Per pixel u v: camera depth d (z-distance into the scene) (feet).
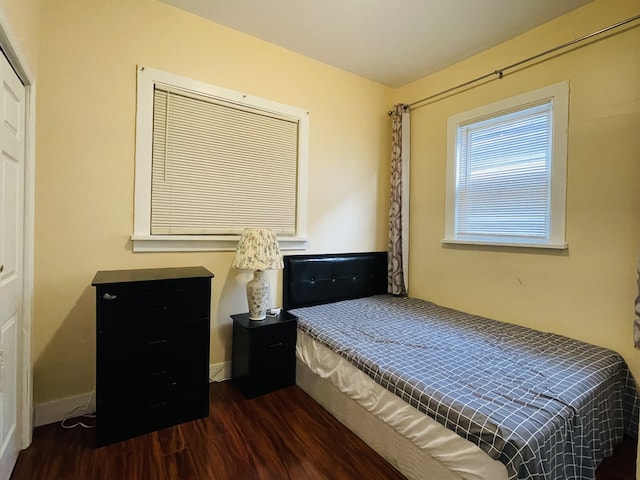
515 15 7.45
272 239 7.87
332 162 10.21
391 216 11.18
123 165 6.98
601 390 5.39
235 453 5.61
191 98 7.72
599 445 5.26
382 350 6.37
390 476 5.19
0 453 4.56
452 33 8.20
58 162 6.34
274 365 7.78
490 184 8.95
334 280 10.26
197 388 6.53
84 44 6.51
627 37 6.46
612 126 6.68
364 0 7.05
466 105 9.43
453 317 8.72
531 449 3.81
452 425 4.38
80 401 6.68
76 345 6.64
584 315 7.13
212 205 8.13
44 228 6.27
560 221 7.45
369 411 5.74
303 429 6.34
